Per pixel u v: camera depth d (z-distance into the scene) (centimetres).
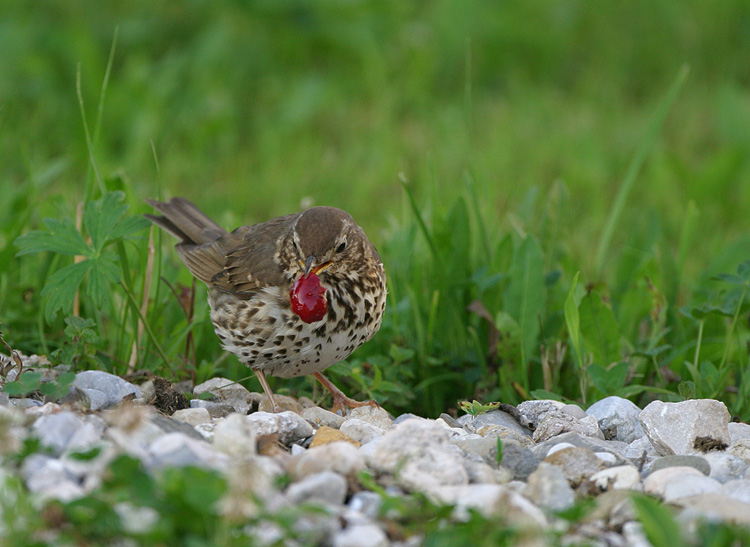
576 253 1340
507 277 1068
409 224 1203
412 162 1722
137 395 803
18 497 493
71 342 865
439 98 2047
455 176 1639
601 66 2156
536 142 1797
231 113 1820
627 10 2281
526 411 841
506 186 1622
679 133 1870
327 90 1936
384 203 1568
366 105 1956
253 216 1549
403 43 2075
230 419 633
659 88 2100
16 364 802
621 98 2062
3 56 1883
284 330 873
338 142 1823
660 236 1224
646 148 1211
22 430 620
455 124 1847
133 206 1130
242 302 895
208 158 1736
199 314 1038
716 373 921
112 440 607
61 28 1967
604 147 1794
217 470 539
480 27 2155
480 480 630
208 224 1052
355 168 1694
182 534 483
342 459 601
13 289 1058
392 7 2156
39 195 1407
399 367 996
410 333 1072
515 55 2164
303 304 823
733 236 1533
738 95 1820
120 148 1734
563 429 786
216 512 480
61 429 608
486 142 1800
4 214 1227
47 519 477
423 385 1000
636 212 1598
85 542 470
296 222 890
